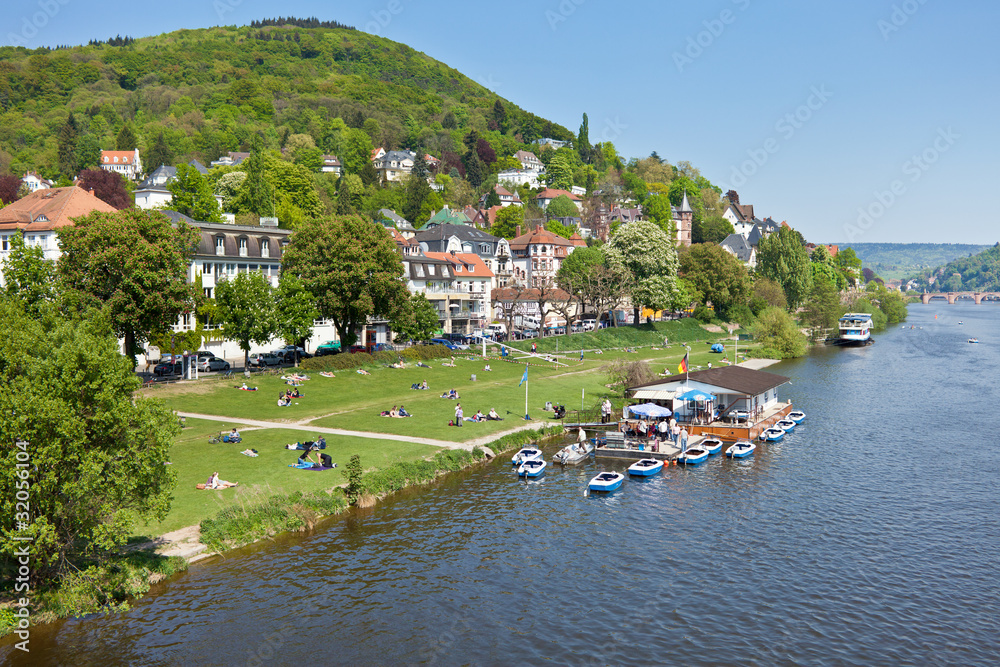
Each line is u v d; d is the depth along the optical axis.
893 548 45.50
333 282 91.69
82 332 34.97
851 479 60.25
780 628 35.47
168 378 80.62
